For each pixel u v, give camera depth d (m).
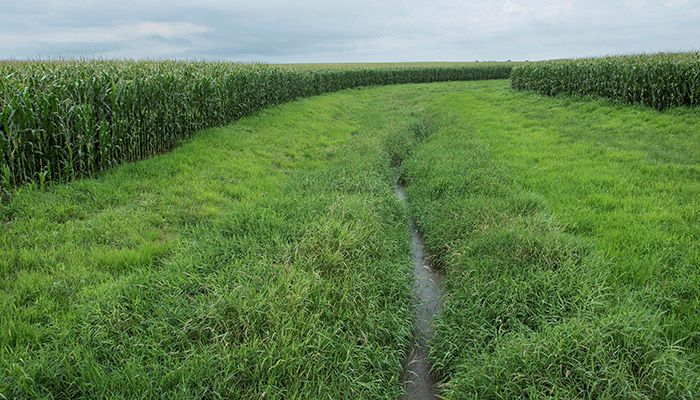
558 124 13.89
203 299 4.04
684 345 3.61
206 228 5.70
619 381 3.07
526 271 4.68
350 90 30.84
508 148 10.82
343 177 8.21
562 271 4.55
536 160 9.76
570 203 6.79
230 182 7.97
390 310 4.61
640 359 3.22
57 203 6.03
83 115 7.10
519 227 5.59
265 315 3.82
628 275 4.54
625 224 5.79
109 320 3.63
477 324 4.21
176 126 10.37
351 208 6.38
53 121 6.86
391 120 16.36
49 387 2.98
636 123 12.63
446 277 5.61
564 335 3.49
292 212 6.18
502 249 5.20
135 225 5.65
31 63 9.73
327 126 14.86
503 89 25.94
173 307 3.92
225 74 13.48
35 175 6.71
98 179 7.29
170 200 6.65
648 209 6.29
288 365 3.41
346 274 4.73
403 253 6.09
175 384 3.16
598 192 7.22
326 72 28.06
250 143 11.07
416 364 4.30
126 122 8.36
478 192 7.66
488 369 3.53
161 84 9.49
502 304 4.27
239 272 4.45
